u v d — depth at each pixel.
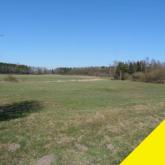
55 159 5.46
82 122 9.14
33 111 11.69
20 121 9.13
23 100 16.48
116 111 11.75
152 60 70.12
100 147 6.37
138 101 16.59
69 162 5.33
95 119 9.73
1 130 7.75
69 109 12.41
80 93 23.23
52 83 42.53
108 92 25.88
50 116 10.23
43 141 6.68
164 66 61.06
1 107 13.05
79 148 6.25
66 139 6.93
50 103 14.93
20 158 5.46
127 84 44.50
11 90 25.31
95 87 33.84
